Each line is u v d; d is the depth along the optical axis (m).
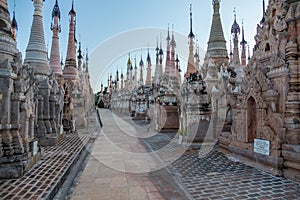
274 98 9.77
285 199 6.65
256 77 10.64
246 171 9.33
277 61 10.10
